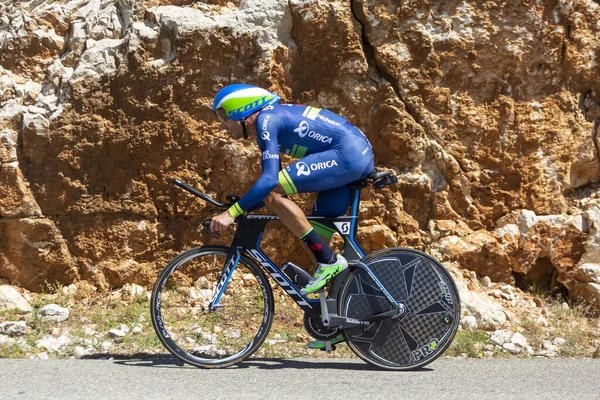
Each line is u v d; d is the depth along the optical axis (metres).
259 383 5.25
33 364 5.72
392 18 7.67
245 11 7.69
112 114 7.61
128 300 7.53
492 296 7.75
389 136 7.73
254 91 5.91
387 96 7.70
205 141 7.65
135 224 7.70
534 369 5.93
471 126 7.85
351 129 5.94
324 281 5.81
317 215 6.09
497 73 7.86
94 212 7.65
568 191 8.12
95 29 7.86
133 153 7.61
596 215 7.91
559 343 7.00
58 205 7.60
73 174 7.60
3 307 7.32
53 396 4.73
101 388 4.96
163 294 7.52
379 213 7.80
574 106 8.00
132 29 7.62
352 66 7.65
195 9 7.77
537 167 7.95
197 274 7.66
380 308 6.00
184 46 7.53
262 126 5.73
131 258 7.71
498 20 7.79
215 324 6.93
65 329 6.93
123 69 7.59
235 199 5.95
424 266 6.04
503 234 7.91
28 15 7.91
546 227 7.91
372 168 6.04
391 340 5.97
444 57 7.74
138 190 7.68
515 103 7.93
